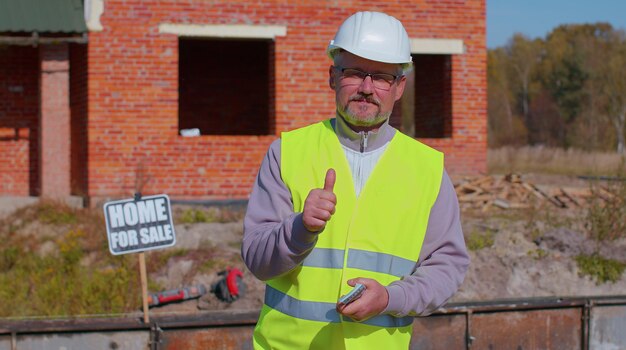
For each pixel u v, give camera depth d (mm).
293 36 14703
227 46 18297
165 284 10594
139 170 14109
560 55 70812
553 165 28875
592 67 66562
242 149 14477
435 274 3494
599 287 11406
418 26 15164
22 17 13594
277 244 3275
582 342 7441
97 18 13977
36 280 10609
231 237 11883
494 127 67875
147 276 10672
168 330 6590
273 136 14617
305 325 3469
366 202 3506
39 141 14641
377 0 14977
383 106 3514
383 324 3500
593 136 61000
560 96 68500
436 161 3641
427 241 3572
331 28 14820
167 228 7797
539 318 7305
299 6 14703
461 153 15461
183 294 10125
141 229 7758
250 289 10289
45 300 10062
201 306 10148
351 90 3500
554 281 11336
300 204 3527
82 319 8023
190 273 10719
